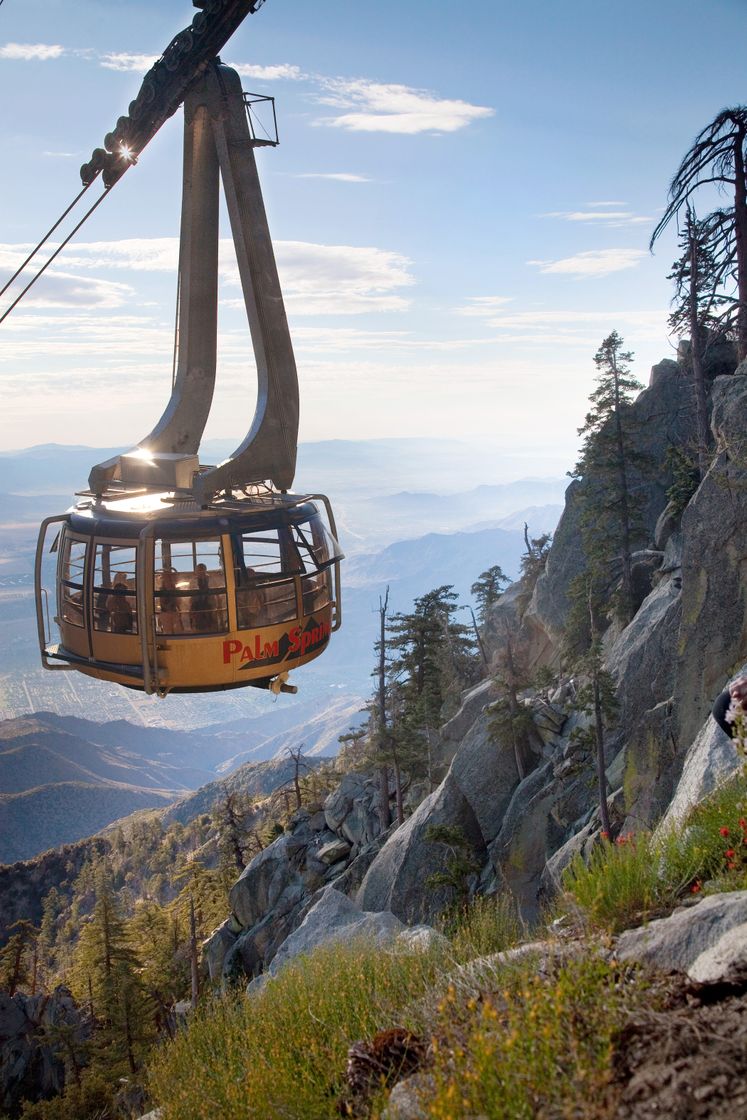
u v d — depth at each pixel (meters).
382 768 59.25
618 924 7.57
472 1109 4.59
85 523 10.48
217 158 11.55
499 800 46.56
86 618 10.41
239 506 10.71
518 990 5.79
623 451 50.78
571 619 53.25
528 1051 4.78
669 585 42.22
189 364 12.05
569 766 41.69
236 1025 8.63
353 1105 5.95
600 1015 4.96
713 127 36.62
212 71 10.90
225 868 86.25
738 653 25.53
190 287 11.90
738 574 25.48
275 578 10.48
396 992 7.93
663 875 8.18
